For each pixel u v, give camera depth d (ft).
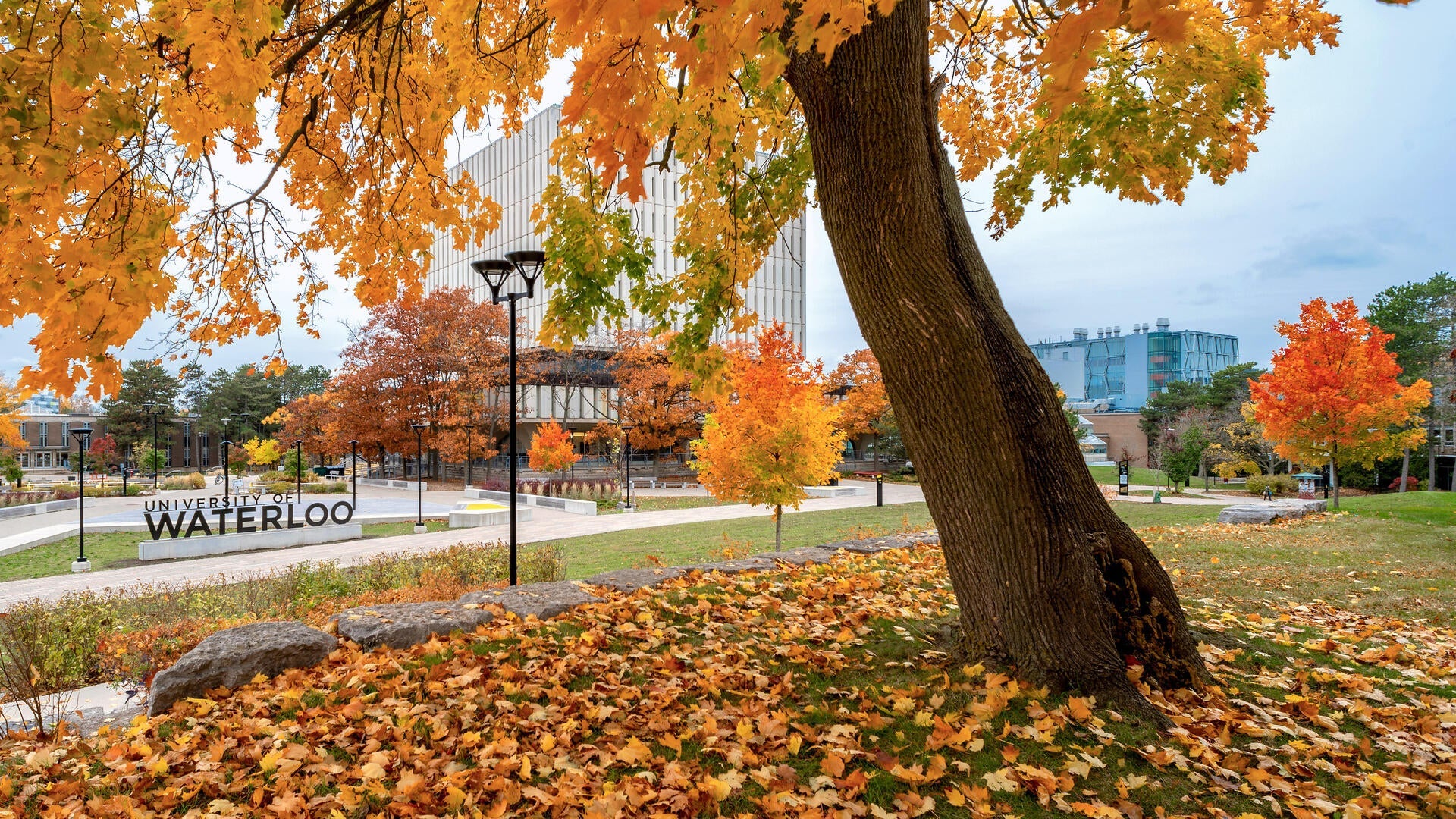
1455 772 10.02
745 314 22.57
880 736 10.78
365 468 208.95
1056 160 22.91
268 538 56.80
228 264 15.42
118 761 10.28
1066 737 10.69
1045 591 12.30
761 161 112.68
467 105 15.31
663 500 103.14
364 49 17.02
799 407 45.39
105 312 7.35
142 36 8.34
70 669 18.44
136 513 78.69
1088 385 371.15
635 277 21.75
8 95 6.51
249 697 12.10
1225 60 19.80
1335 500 58.80
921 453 13.07
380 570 32.96
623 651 14.51
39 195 7.29
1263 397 62.64
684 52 5.56
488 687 12.28
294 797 8.87
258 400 222.48
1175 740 10.77
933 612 17.44
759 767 9.77
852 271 12.95
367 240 16.76
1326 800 9.32
